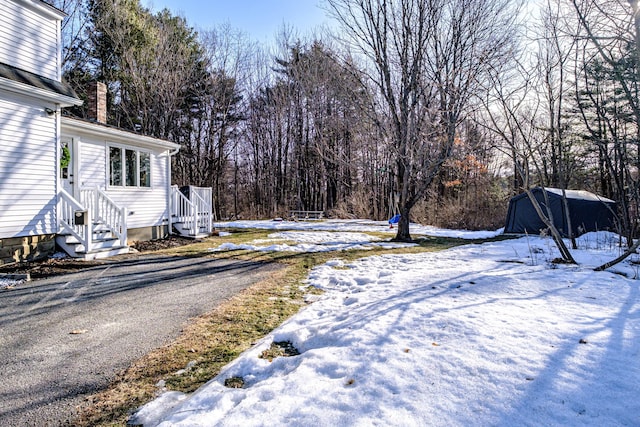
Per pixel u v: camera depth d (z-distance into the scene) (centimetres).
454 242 1216
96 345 347
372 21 1123
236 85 2717
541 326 322
